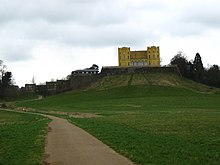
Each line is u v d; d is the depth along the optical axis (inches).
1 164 719.1
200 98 4849.9
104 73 7514.8
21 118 2967.5
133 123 1788.9
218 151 854.5
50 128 1609.3
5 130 1465.3
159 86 6323.8
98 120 2167.8
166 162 697.6
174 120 1870.1
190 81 7037.4
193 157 756.6
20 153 842.8
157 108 3823.8
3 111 4210.1
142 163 693.3
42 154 826.8
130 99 5073.8
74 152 859.4
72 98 5792.3
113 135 1194.0
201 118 1942.7
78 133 1349.7
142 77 7145.7
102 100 5246.1
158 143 967.0
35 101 5954.7
